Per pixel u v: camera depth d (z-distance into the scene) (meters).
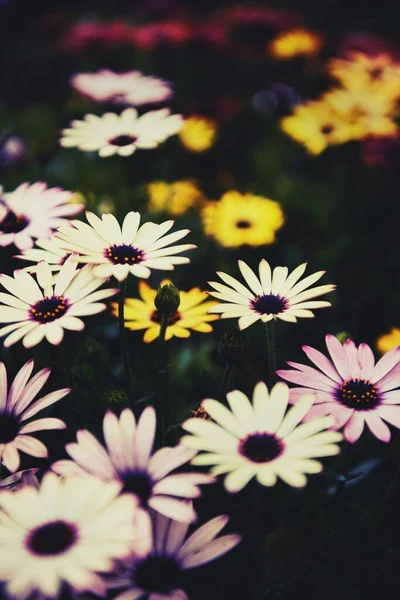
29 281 0.47
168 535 0.39
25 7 1.19
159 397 0.50
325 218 0.73
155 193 0.68
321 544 0.48
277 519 0.48
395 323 0.66
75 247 0.47
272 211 0.66
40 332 0.45
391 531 0.50
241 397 0.42
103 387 0.52
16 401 0.46
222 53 0.86
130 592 0.36
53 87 1.03
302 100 0.85
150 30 0.84
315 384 0.46
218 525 0.40
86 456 0.40
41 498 0.35
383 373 0.46
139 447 0.40
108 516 0.34
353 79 0.73
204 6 1.12
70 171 0.77
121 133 0.58
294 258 0.68
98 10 1.13
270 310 0.47
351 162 0.77
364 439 0.54
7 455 0.43
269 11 0.87
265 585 0.47
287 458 0.39
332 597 0.47
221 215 0.66
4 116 0.90
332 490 0.51
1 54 1.09
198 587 0.45
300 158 0.82
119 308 0.48
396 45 0.85
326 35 0.96
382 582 0.48
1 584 0.32
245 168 0.82
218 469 0.39
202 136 0.75
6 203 0.54
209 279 0.66
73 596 0.35
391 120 0.73
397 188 0.77
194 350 0.61
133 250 0.47
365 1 1.06
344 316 0.66
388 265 0.70
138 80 0.70
